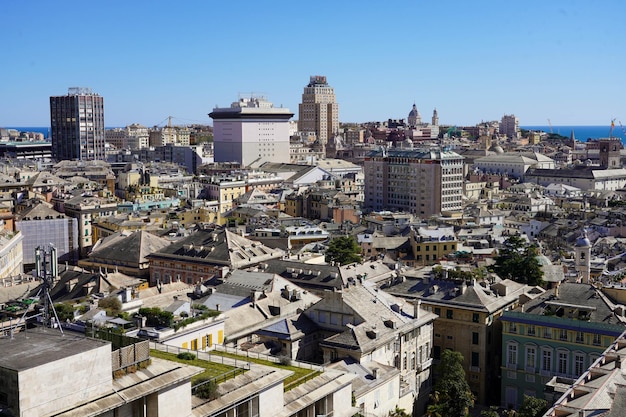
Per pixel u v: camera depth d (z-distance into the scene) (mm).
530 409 131625
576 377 158875
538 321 163000
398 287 191625
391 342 150250
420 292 186375
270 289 173750
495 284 189875
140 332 129375
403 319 159500
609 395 109062
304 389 92938
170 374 75625
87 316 135125
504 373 168000
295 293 170375
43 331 76125
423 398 165125
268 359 104562
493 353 177625
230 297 169500
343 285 174625
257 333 150625
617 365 122938
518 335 165750
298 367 101375
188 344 134625
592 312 161625
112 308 143125
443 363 152250
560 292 171875
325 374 99062
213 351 107188
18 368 63344
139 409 72375
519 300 178250
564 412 105812
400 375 146750
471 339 175250
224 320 144750
